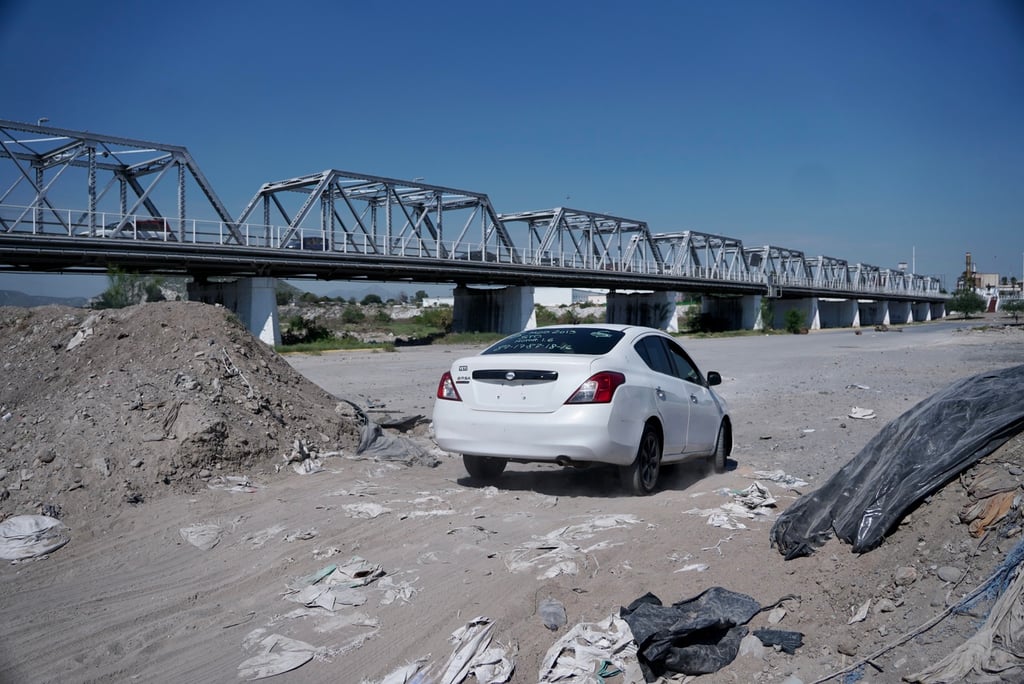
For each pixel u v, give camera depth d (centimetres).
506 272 5169
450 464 871
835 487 471
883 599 379
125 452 683
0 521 591
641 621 397
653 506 638
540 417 661
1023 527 354
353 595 461
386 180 4866
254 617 445
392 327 6888
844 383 1833
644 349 755
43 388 782
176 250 3431
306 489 698
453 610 434
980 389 443
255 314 3844
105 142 3588
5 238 2853
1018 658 297
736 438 1080
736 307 8494
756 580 443
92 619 448
